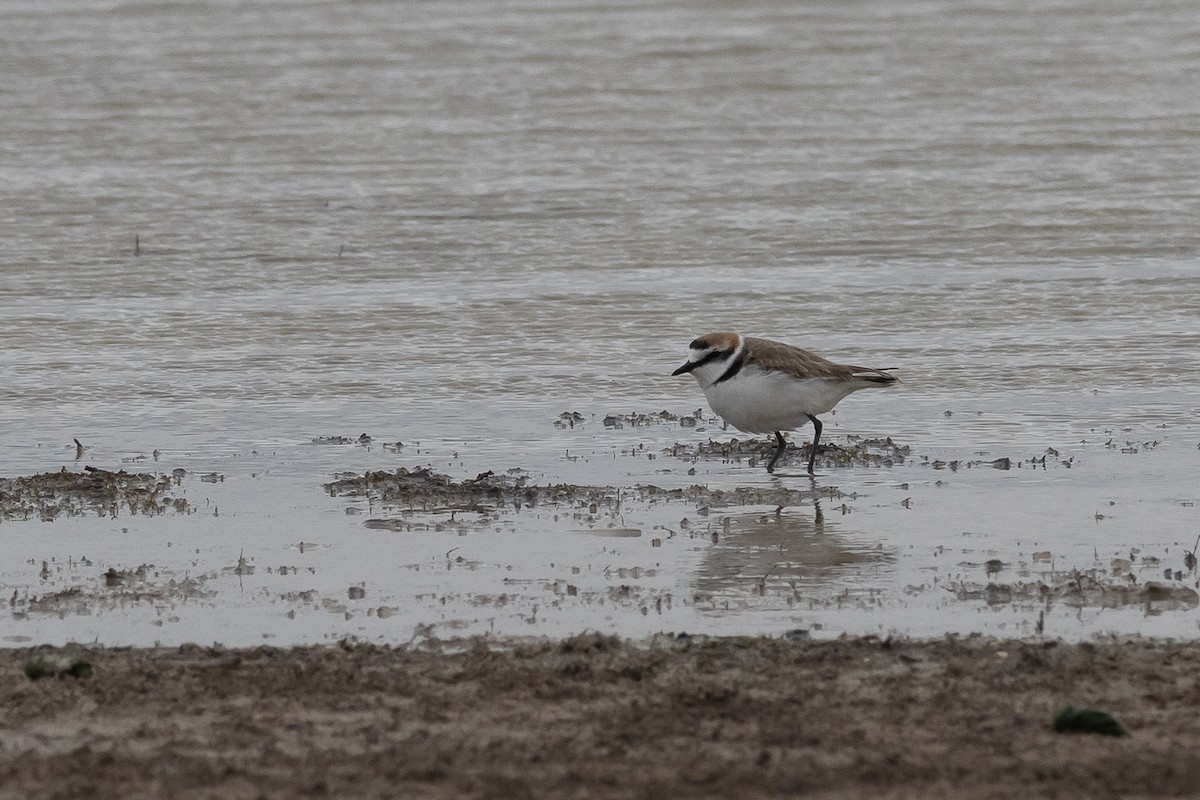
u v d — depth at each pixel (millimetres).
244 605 10758
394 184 26422
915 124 30188
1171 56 34969
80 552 11977
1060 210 24953
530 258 22719
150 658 9477
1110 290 21094
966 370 17812
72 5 39625
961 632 10141
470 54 35250
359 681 8977
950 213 24797
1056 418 16062
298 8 39844
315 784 7473
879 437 15508
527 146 28797
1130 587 10984
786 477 14242
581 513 13070
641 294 21016
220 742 8070
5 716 8453
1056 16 38906
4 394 17016
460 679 9023
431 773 7605
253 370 17984
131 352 18625
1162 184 26328
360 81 33000
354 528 12625
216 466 14555
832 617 10477
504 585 11211
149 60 34281
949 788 7414
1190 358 18141
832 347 18750
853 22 38406
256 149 28438
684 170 27281
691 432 15820
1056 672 9055
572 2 40781
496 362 18312
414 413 16422
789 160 27859
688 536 12430
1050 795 7332
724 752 7887
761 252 22969
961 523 12742
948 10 39719
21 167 27062
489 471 14273
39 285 21406
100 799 7324
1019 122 30203
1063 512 12992
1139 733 8117
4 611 10594
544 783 7500
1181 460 14516
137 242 22969
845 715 8398
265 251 23047
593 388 17375
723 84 32875
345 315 20172
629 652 9516
